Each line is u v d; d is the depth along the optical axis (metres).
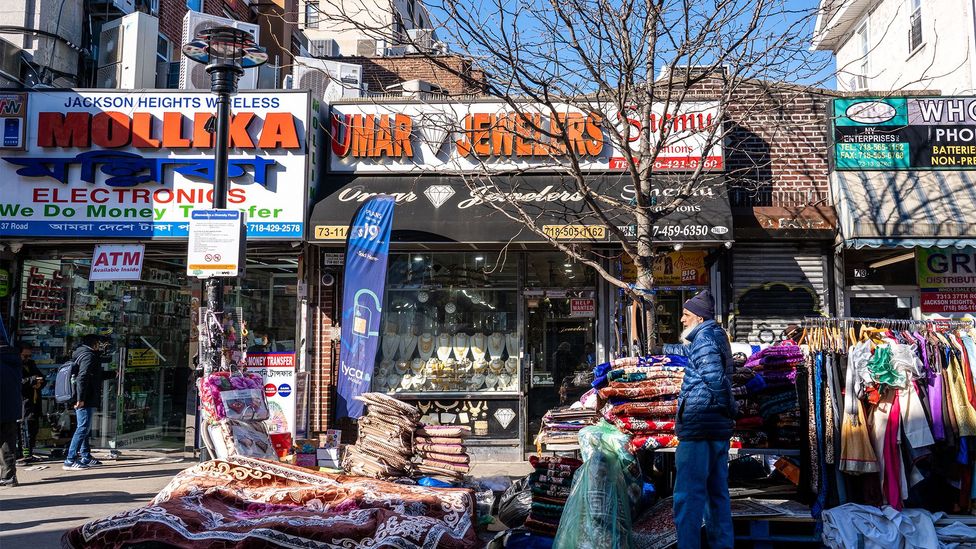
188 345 10.48
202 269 7.13
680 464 4.85
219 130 7.20
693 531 4.71
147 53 12.05
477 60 7.14
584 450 5.08
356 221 9.07
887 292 9.91
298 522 4.68
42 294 10.45
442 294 10.26
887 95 9.77
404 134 9.96
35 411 9.88
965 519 5.68
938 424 5.61
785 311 9.74
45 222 9.46
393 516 4.87
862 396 5.61
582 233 9.07
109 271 9.55
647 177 7.10
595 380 5.85
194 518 4.73
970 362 5.74
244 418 6.89
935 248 9.77
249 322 10.36
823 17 7.64
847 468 5.60
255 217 9.41
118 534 4.54
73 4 11.73
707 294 5.09
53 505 7.02
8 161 9.52
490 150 9.82
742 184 9.88
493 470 9.15
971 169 9.53
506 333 10.16
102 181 9.53
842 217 9.30
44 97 9.63
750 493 6.29
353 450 6.95
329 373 9.82
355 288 8.94
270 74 13.48
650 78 7.09
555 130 9.76
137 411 10.58
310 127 9.63
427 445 6.92
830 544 5.32
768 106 9.36
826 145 9.95
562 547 4.93
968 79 12.54
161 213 9.47
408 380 10.11
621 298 9.95
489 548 5.44
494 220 9.22
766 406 5.92
